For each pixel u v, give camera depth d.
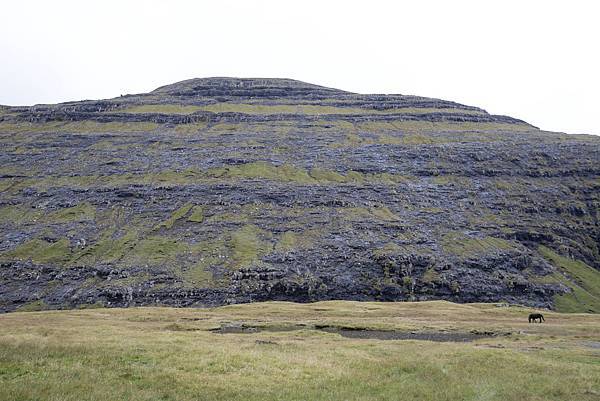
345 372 33.91
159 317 78.25
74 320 71.75
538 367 35.59
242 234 199.25
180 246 191.62
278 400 26.92
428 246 196.00
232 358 35.88
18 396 24.88
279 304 102.50
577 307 177.50
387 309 93.06
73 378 28.66
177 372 31.28
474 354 40.38
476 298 172.12
